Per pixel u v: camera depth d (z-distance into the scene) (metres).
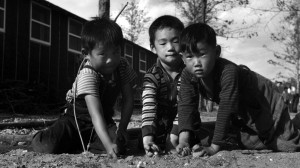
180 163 2.46
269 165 2.37
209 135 3.40
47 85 14.96
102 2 9.87
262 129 2.97
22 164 2.49
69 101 3.30
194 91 2.96
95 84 3.01
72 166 2.41
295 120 3.29
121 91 3.31
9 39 13.11
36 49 14.43
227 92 2.74
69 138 3.16
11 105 11.77
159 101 3.30
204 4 17.00
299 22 21.53
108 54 2.87
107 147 2.80
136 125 7.20
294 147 2.90
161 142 3.31
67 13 15.95
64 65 16.11
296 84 28.16
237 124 3.16
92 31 2.87
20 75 13.60
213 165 2.38
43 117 10.51
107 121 3.32
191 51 2.60
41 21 14.73
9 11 13.12
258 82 2.96
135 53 24.41
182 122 2.93
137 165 2.38
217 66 2.81
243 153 2.82
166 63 3.27
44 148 3.08
